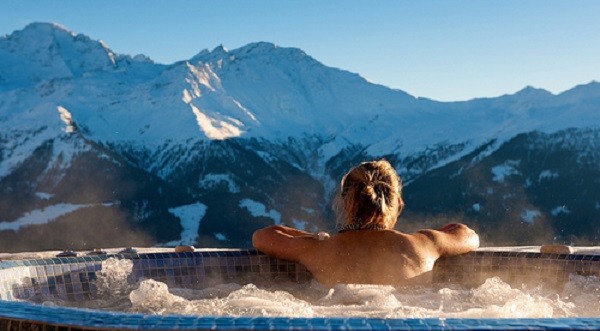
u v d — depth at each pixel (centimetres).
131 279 308
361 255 280
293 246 308
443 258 320
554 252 315
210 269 327
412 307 214
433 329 111
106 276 300
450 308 229
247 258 330
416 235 293
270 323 116
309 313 198
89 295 292
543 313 203
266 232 324
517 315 193
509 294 241
